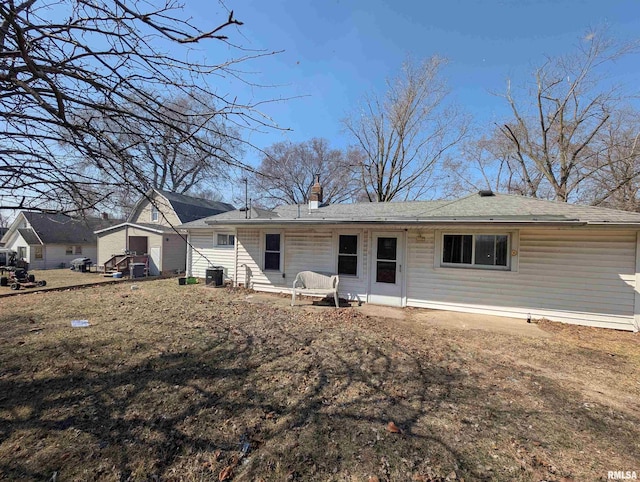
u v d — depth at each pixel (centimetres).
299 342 523
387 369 416
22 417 288
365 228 851
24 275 1291
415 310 790
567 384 379
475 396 344
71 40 181
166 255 1694
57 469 223
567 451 252
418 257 815
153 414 297
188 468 229
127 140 247
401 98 2119
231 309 777
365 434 271
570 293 679
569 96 1644
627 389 368
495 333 600
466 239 771
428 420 294
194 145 243
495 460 240
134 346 486
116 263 1647
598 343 547
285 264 995
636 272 630
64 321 638
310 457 242
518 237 720
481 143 1997
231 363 426
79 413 296
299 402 324
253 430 275
